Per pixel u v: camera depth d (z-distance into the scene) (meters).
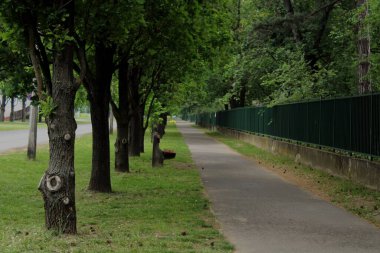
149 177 15.06
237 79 29.70
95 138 12.34
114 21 9.13
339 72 23.75
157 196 11.61
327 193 12.06
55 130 7.40
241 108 37.56
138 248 6.66
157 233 7.74
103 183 12.27
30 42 7.74
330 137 16.73
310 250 6.74
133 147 22.25
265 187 13.09
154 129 24.78
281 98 21.67
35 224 8.27
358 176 13.55
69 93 7.54
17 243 6.77
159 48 12.88
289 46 25.09
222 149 27.75
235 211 9.66
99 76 12.29
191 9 11.85
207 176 15.48
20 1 7.44
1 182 13.44
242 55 28.19
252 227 8.20
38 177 14.65
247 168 17.94
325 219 8.93
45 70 8.18
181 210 9.80
